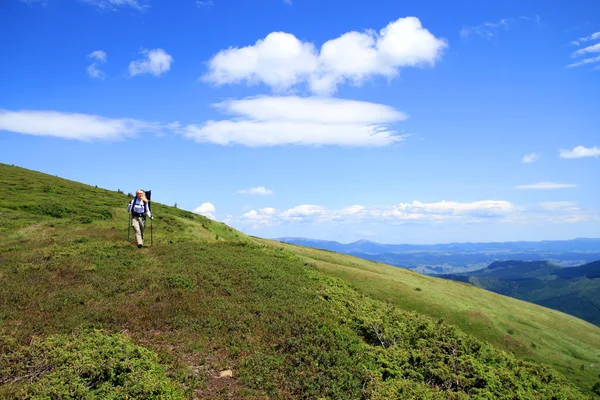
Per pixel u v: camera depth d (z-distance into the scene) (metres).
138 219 30.25
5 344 13.52
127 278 22.81
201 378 13.59
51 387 10.52
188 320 18.20
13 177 53.03
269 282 25.97
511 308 43.75
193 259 27.84
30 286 20.44
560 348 33.31
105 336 14.81
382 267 54.66
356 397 14.55
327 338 18.81
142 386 11.48
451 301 37.50
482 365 20.81
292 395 13.81
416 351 20.75
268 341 17.73
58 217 39.03
